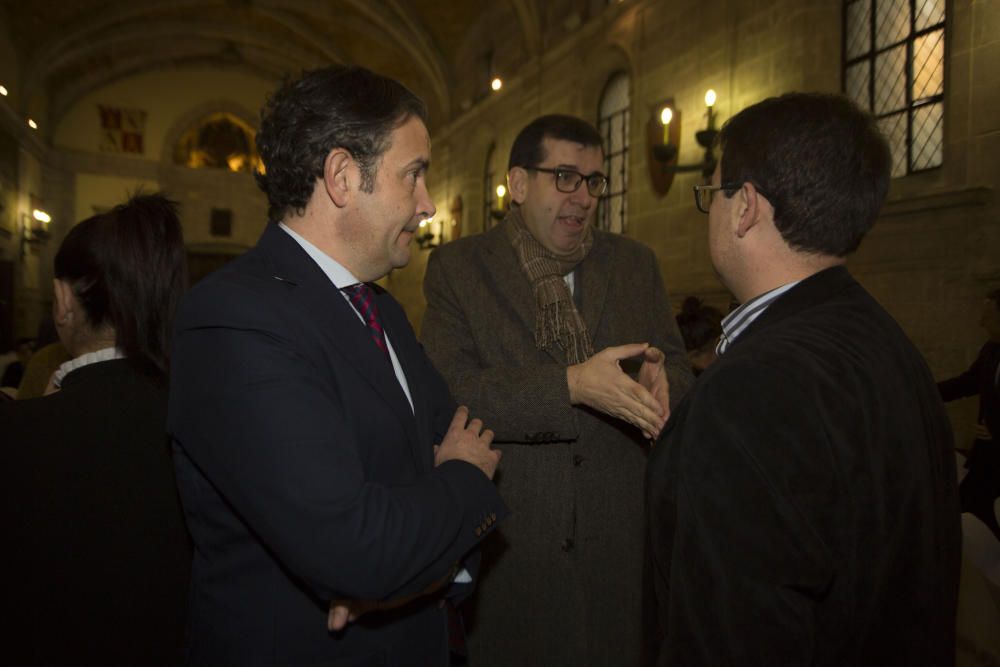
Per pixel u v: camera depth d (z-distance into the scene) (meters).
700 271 6.84
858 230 0.89
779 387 0.75
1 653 0.97
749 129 0.92
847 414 0.75
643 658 0.91
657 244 7.56
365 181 0.99
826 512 0.72
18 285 13.63
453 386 1.65
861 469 0.74
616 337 1.77
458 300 1.78
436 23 13.32
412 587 0.87
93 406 1.07
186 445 0.89
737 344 0.86
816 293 0.88
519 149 1.78
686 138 7.14
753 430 0.74
